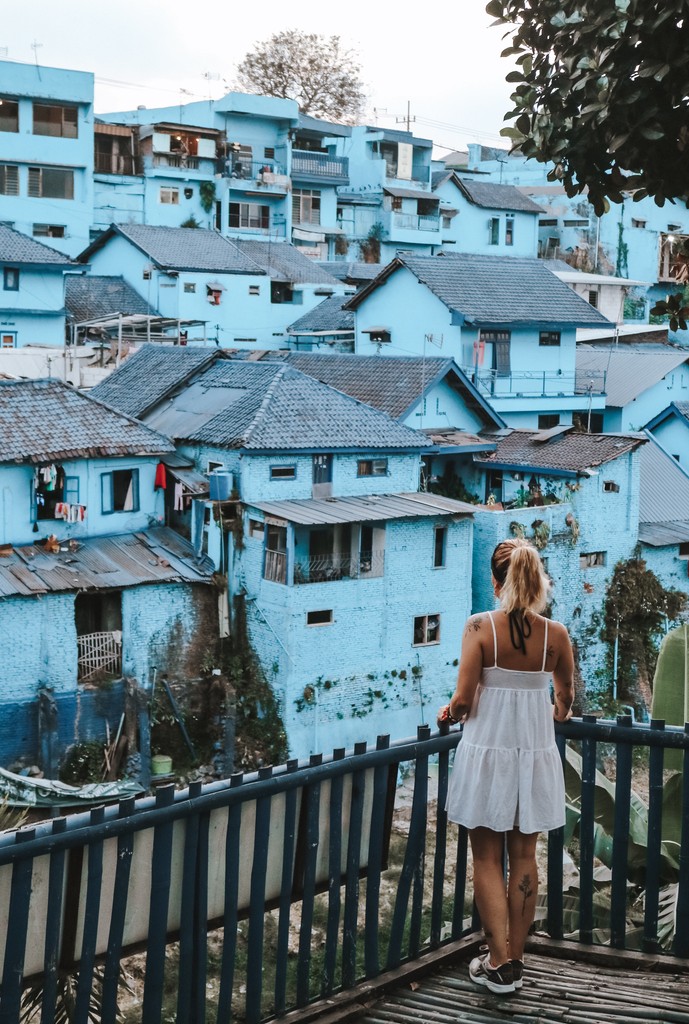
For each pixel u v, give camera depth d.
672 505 39.66
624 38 6.64
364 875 6.05
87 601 28.03
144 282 54.19
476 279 46.28
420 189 71.25
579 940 6.29
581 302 47.41
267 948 18.25
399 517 29.39
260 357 43.34
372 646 29.80
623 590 36.06
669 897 9.78
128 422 31.11
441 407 39.84
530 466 36.44
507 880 6.61
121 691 27.14
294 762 5.48
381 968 5.96
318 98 79.88
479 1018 5.48
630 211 73.81
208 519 29.91
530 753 5.53
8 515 28.66
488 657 5.52
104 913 5.07
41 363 43.66
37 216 56.44
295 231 65.69
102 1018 4.86
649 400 49.91
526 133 7.52
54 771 26.23
